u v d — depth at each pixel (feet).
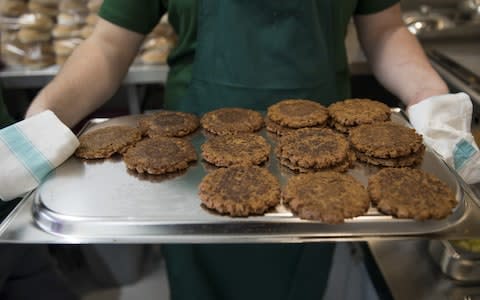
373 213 2.04
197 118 2.96
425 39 4.74
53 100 2.67
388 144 2.48
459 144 2.52
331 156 2.39
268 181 2.22
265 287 3.83
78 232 1.98
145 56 4.39
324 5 3.01
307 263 3.69
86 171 2.39
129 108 4.94
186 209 2.08
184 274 3.70
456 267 2.76
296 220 1.99
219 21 2.96
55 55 4.54
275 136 2.79
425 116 2.67
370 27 3.45
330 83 3.21
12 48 4.43
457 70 3.88
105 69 2.98
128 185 2.28
